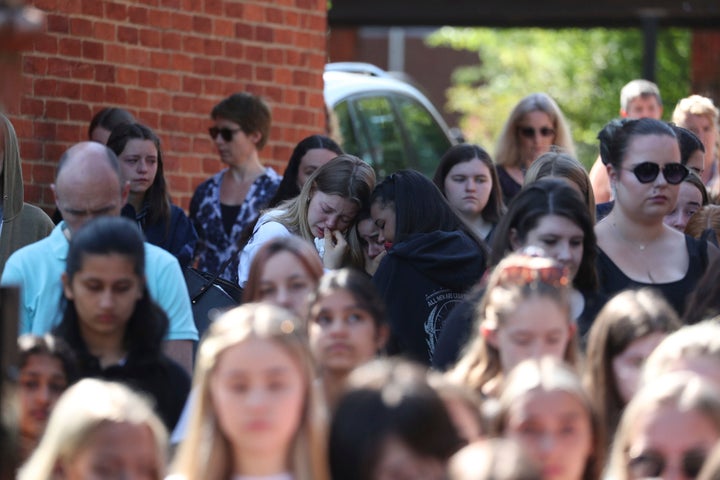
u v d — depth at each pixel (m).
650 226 19.84
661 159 19.56
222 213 28.22
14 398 11.62
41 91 26.09
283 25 30.55
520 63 84.19
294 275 16.59
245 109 28.11
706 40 61.12
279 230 22.12
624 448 12.80
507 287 15.09
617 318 15.66
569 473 12.77
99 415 12.30
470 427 12.83
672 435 12.38
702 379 12.93
